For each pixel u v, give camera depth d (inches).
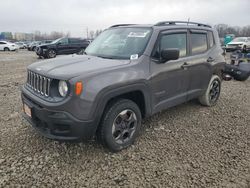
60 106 120.6
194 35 196.2
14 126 174.4
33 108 134.3
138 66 146.6
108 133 135.8
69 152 141.2
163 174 123.6
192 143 156.3
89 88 123.0
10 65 566.3
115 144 140.2
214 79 221.3
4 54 1041.5
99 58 156.6
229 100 252.4
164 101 168.1
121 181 118.0
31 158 134.3
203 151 146.6
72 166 128.6
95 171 125.1
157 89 159.2
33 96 136.3
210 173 125.0
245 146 153.8
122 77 135.3
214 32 224.8
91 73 126.4
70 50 792.3
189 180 119.3
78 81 120.4
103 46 175.8
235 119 198.4
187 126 181.9
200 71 198.8
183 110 215.3
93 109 124.6
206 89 213.9
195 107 223.8
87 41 827.4
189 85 190.1
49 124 126.8
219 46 228.8
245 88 314.2
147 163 132.9
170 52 150.0
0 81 348.5
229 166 131.5
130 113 145.7
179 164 132.4
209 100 222.4
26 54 1046.4
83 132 125.3
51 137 128.0
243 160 137.5
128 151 144.6
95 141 153.2
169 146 151.6
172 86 172.1
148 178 120.4
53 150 142.6
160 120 191.6
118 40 171.8
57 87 126.3
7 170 123.6
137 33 167.6
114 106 136.1
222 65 226.5
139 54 152.4
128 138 147.6
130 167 129.0
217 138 164.1
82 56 166.2
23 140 153.5
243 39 956.0
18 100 242.1
